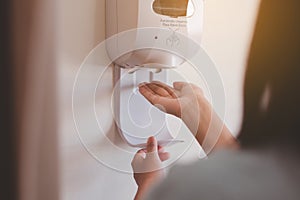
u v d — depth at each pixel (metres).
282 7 0.35
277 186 0.34
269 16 0.36
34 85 0.38
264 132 0.35
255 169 0.35
